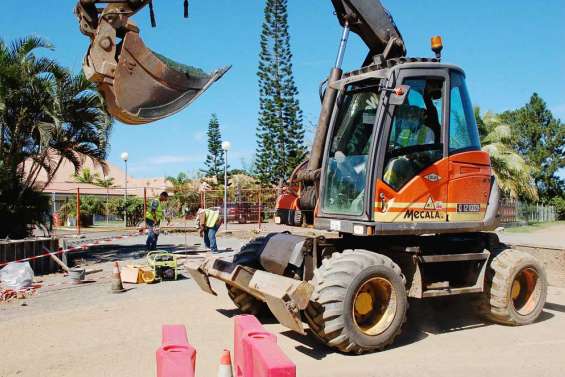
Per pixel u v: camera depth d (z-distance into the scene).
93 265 13.73
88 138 15.18
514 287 7.33
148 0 5.83
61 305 8.65
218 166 50.97
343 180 6.62
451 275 7.34
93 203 33.34
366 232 6.10
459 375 5.18
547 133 55.34
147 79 5.79
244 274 6.66
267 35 38.69
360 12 7.25
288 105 39.06
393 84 6.29
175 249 17.25
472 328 7.14
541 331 6.98
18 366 5.58
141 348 6.19
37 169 14.97
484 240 7.49
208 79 6.18
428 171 6.56
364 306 6.04
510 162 28.91
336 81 6.93
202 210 16.17
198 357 5.81
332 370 5.33
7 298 9.18
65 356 5.90
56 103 13.69
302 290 5.54
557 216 48.16
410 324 7.31
